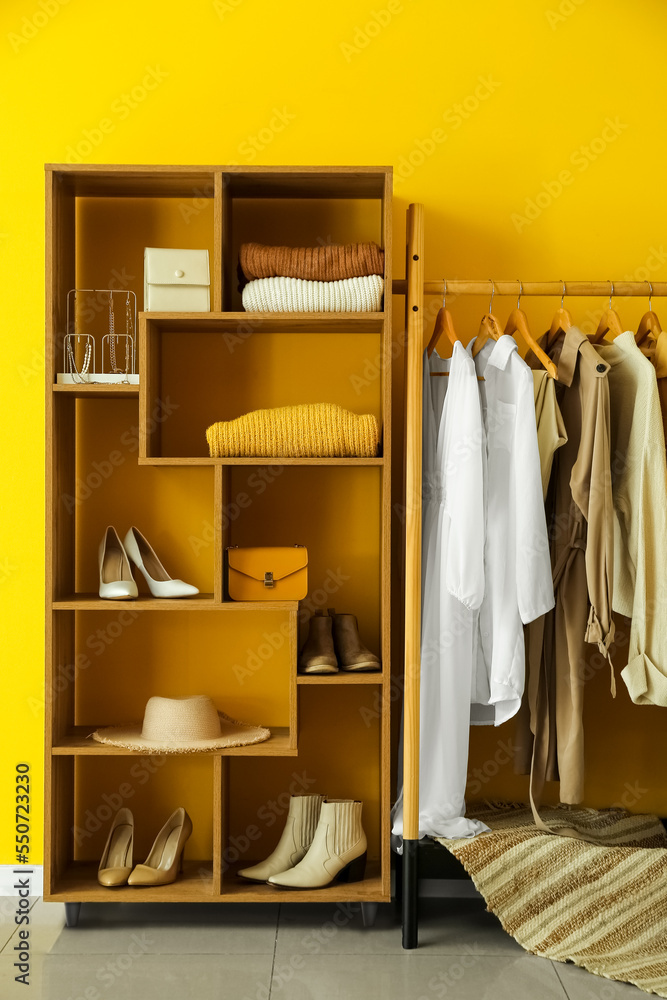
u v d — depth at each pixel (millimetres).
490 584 2068
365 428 2068
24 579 2383
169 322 2156
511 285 2111
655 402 1975
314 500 2400
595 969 1881
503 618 2014
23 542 2383
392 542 2396
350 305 2104
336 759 2389
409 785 2018
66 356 2262
